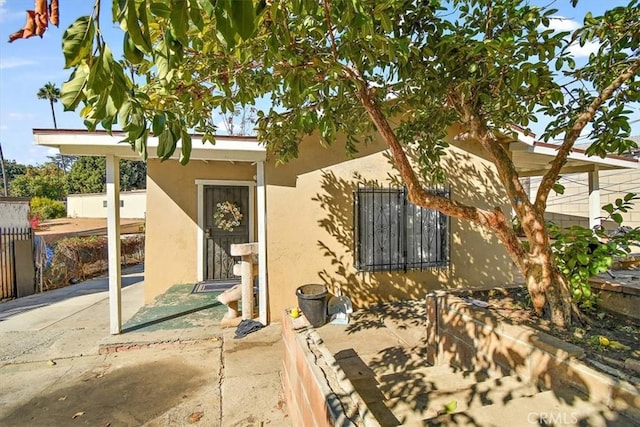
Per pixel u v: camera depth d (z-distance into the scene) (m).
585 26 2.77
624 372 1.98
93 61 0.99
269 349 4.45
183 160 1.59
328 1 2.03
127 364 4.14
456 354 3.32
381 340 4.45
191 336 4.75
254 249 5.39
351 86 3.09
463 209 3.31
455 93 3.40
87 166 34.44
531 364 2.42
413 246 6.06
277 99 4.00
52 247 10.58
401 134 4.73
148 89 2.57
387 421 2.07
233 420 3.03
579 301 3.33
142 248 15.05
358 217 5.78
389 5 2.30
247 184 8.07
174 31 1.02
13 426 3.03
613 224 10.22
